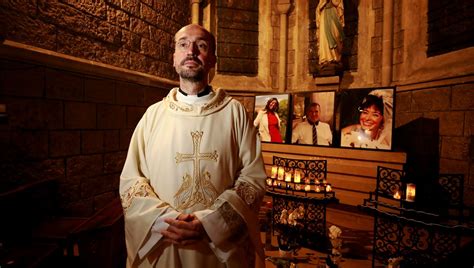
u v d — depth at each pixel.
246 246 1.42
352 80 5.73
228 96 1.56
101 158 3.62
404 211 2.75
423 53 4.69
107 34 3.73
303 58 6.39
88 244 2.18
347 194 4.36
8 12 2.56
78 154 3.29
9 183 2.61
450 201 3.20
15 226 2.40
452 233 2.39
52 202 2.92
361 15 5.67
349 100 4.68
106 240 2.16
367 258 3.00
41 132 2.88
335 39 5.42
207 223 1.21
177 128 1.40
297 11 6.39
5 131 2.57
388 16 5.21
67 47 3.16
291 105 5.38
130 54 4.17
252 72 6.57
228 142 1.40
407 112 4.90
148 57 4.58
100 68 3.53
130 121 4.15
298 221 3.29
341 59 5.79
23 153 2.72
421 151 4.59
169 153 1.37
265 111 5.63
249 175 1.40
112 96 3.80
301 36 6.40
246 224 1.30
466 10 3.91
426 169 4.47
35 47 2.78
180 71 1.46
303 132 5.15
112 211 2.53
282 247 2.78
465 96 3.89
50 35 2.96
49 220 2.68
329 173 4.58
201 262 1.27
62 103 3.09
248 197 1.33
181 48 1.47
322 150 4.76
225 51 6.30
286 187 3.37
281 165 3.59
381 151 4.20
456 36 4.07
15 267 1.77
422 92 4.60
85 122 3.38
